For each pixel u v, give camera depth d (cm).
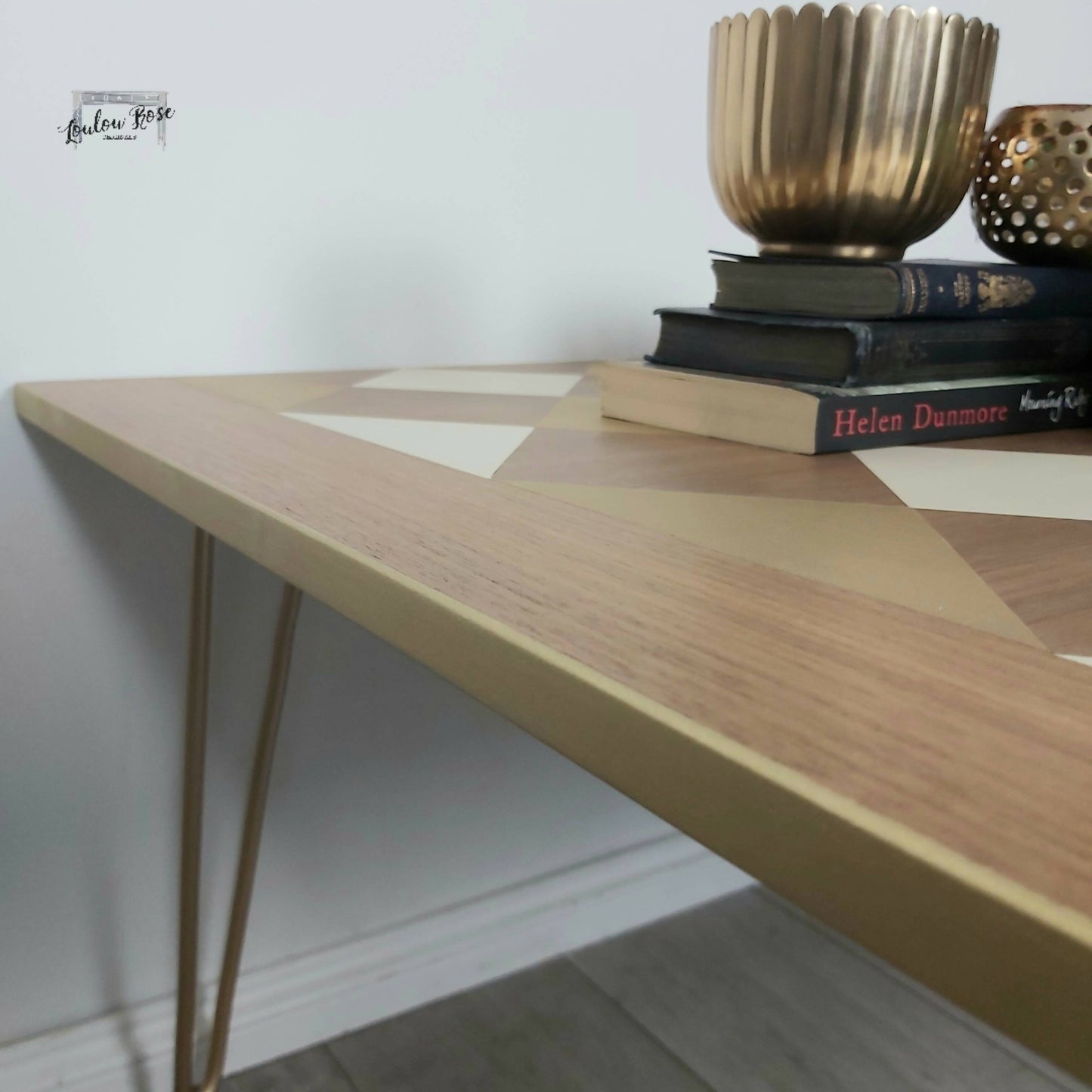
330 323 91
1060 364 64
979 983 15
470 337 99
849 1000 116
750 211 61
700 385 57
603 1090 102
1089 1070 14
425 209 93
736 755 19
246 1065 104
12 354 78
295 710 100
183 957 90
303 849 104
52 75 76
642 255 107
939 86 55
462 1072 104
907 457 52
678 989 117
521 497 41
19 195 76
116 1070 96
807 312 59
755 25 56
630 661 23
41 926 92
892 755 19
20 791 88
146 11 78
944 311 57
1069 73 133
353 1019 109
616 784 22
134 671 90
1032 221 64
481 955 116
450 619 27
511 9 93
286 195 87
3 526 81
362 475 44
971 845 16
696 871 131
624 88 101
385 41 88
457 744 111
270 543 36
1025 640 26
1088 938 14
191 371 86
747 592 29
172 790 95
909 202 57
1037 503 42
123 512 86
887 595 29
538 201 99
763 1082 103
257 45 83
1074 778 18
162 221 82
